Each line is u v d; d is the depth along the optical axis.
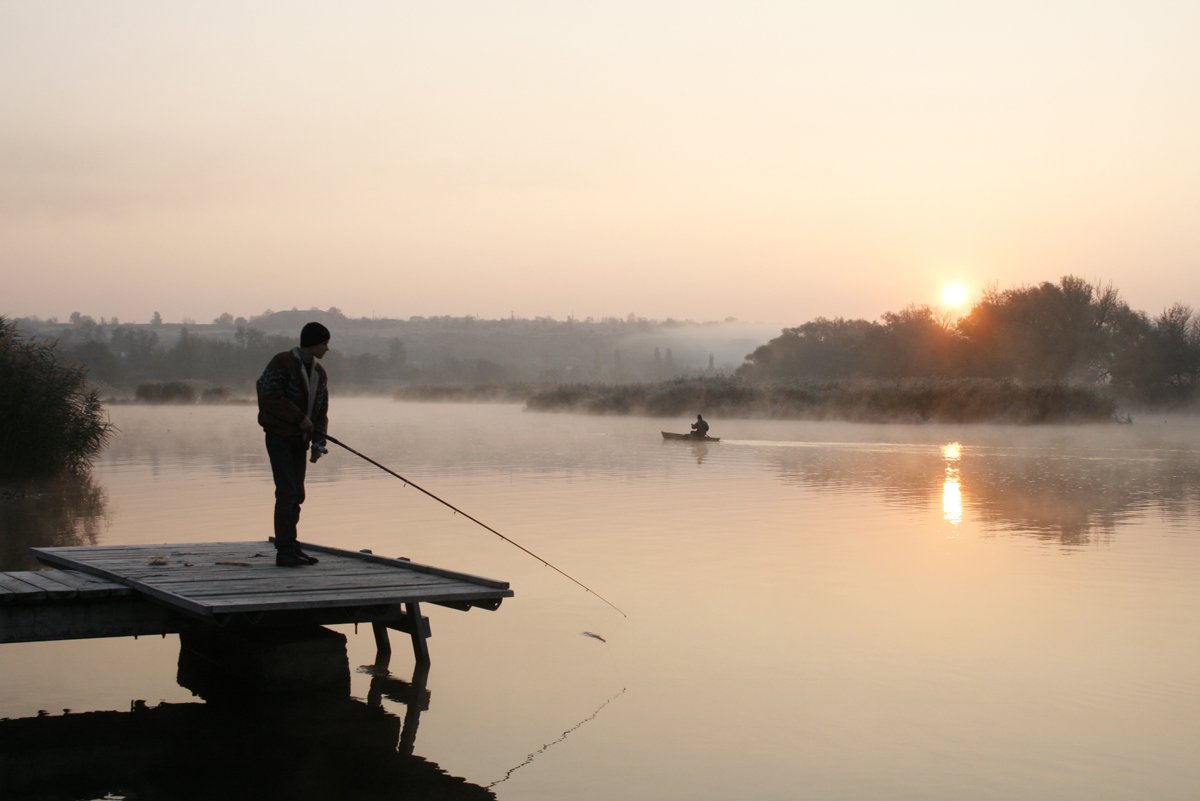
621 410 68.62
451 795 6.86
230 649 9.60
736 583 13.22
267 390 10.26
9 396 25.53
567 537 16.89
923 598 12.33
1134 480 25.95
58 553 11.49
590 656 10.08
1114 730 7.98
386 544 16.20
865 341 93.44
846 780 7.07
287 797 6.84
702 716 8.36
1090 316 75.00
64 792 6.95
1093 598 12.33
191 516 19.69
